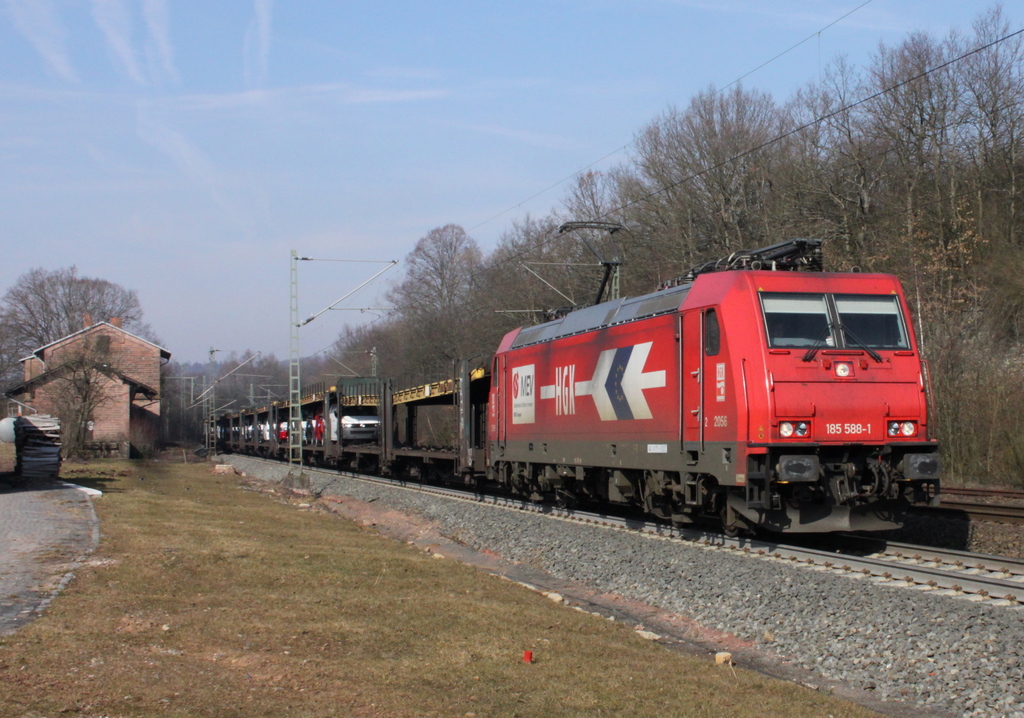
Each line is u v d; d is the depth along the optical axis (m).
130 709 6.03
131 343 68.94
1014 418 23.28
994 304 27.06
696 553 13.34
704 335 13.82
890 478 12.86
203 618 8.96
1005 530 14.41
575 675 8.00
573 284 47.50
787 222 38.78
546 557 15.76
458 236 63.72
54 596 9.39
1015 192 32.25
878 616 9.48
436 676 7.56
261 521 18.64
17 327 85.44
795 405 12.67
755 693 7.82
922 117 35.38
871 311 13.54
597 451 17.42
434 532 20.48
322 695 6.75
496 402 23.17
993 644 8.26
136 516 17.31
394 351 63.91
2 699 5.98
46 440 28.38
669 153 43.09
